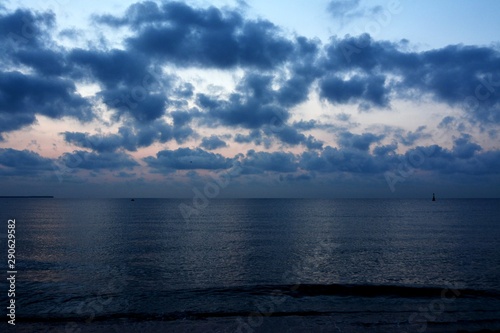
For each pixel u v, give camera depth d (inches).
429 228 2293.3
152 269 1062.4
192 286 868.0
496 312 670.5
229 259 1220.5
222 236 1852.9
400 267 1088.2
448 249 1424.7
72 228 2242.9
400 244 1561.3
